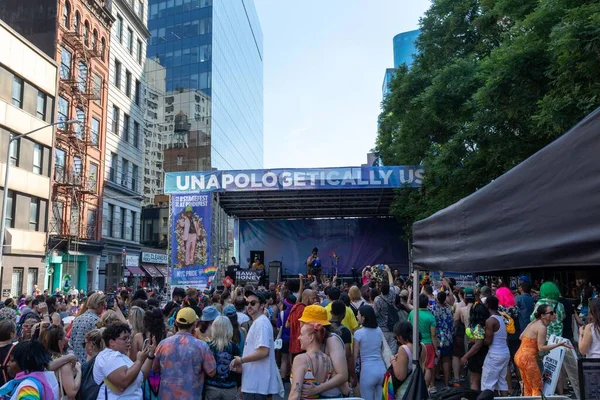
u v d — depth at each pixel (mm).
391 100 22375
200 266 20078
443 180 18172
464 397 5223
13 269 26781
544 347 7086
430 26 21938
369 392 6422
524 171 3801
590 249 3088
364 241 29719
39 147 29938
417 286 5988
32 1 32562
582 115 10562
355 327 8172
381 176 20453
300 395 4375
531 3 14109
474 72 16938
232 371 5938
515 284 15273
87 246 35031
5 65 26391
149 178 72812
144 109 47562
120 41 42500
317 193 24406
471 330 7812
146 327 5855
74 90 33625
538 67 12352
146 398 5434
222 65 80125
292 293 10633
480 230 4371
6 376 5648
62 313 11430
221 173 20547
